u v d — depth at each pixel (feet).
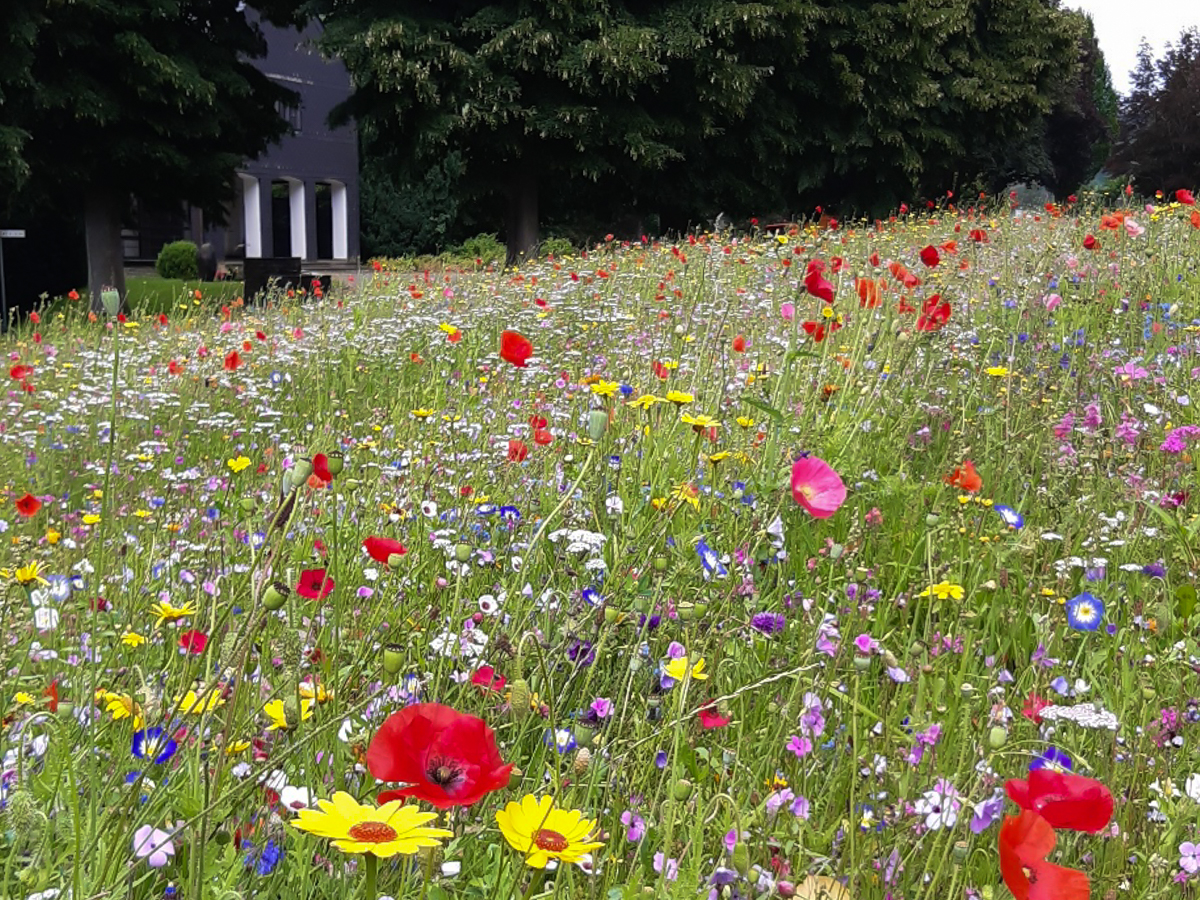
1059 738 8.25
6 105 63.21
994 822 6.98
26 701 7.27
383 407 22.17
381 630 8.64
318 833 4.12
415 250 156.35
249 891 5.99
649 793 7.30
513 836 4.58
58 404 23.44
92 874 5.42
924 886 6.61
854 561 11.07
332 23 73.61
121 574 10.64
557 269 42.68
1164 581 10.68
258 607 5.78
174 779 6.53
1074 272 25.57
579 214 107.96
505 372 22.04
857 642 7.77
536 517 11.69
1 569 10.36
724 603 9.16
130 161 69.46
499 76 72.33
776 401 14.82
